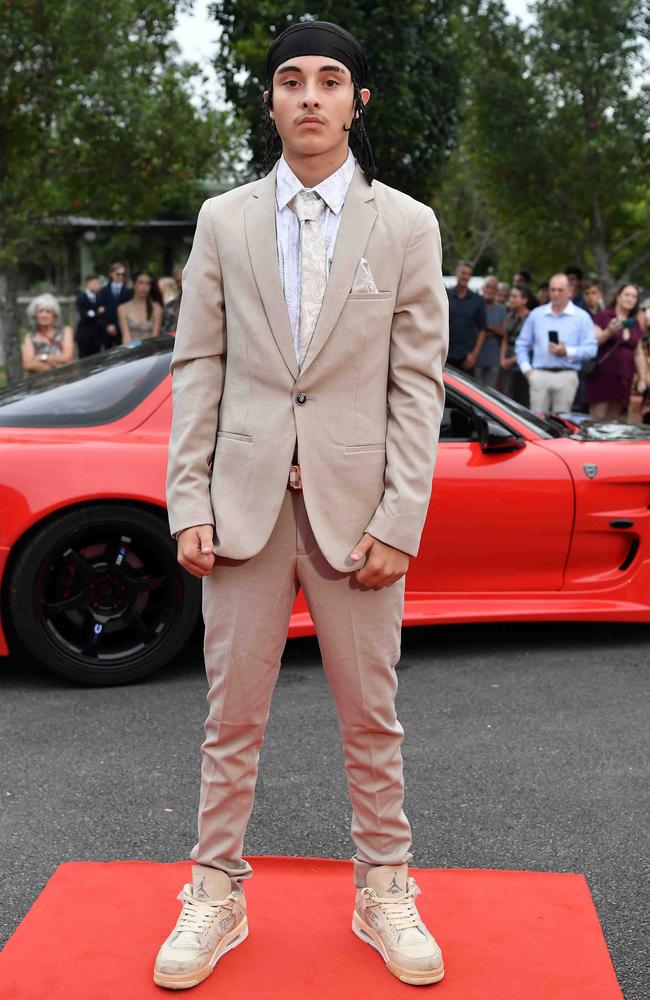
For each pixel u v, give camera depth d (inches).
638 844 117.7
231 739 88.8
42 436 166.9
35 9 520.7
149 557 167.3
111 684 167.0
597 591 183.8
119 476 162.4
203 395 87.1
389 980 86.4
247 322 84.6
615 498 181.8
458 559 177.9
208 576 88.7
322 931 94.0
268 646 87.3
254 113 434.9
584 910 97.9
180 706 159.3
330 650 88.3
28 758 140.1
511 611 179.5
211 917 87.7
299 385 84.0
